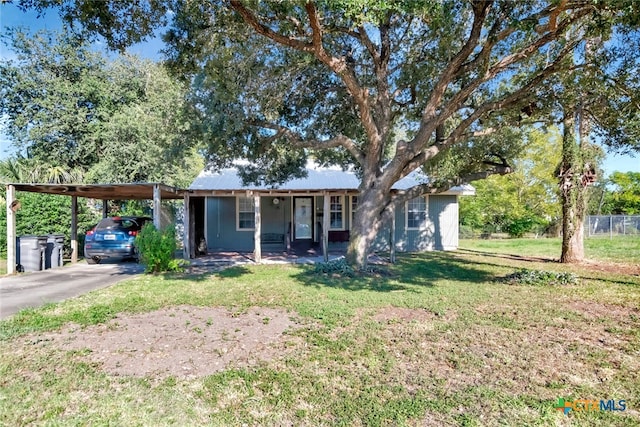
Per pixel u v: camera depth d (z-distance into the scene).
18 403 2.92
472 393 3.11
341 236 15.34
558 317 5.33
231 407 2.89
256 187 13.64
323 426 2.64
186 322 5.08
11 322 5.02
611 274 9.19
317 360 3.78
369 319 5.19
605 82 6.82
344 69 7.25
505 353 3.99
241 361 3.76
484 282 8.11
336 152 11.62
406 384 3.27
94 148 19.05
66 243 13.77
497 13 6.73
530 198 24.33
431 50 8.74
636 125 7.29
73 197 12.78
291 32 6.46
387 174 9.02
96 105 19.91
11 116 18.75
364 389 3.18
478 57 7.27
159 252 9.57
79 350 4.04
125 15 5.98
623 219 22.69
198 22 6.33
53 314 5.47
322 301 6.24
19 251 10.25
